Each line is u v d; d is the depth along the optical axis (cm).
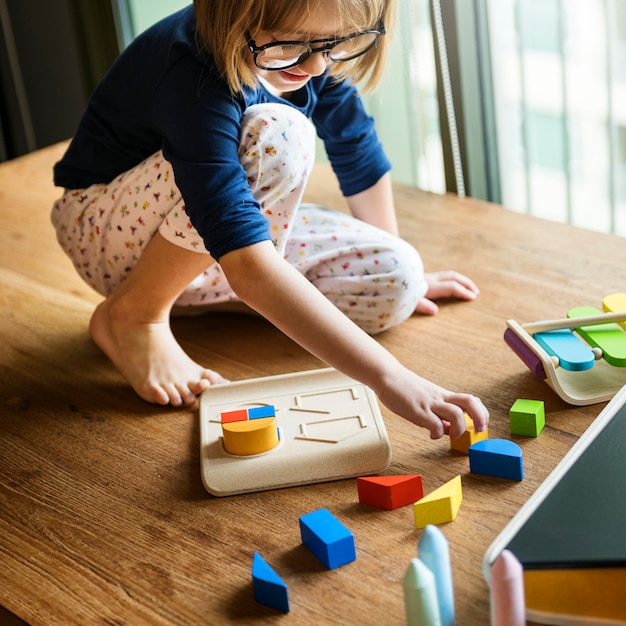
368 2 109
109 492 112
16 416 129
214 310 150
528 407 115
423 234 167
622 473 94
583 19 164
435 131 191
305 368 134
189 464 116
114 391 133
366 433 115
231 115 117
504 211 173
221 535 103
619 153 173
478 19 171
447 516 100
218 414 122
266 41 111
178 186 116
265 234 112
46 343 146
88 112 136
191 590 96
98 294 159
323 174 191
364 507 105
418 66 184
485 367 129
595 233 162
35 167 207
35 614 95
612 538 86
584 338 124
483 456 107
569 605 84
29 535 106
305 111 136
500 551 86
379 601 92
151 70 123
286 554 99
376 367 106
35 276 165
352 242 140
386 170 153
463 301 146
